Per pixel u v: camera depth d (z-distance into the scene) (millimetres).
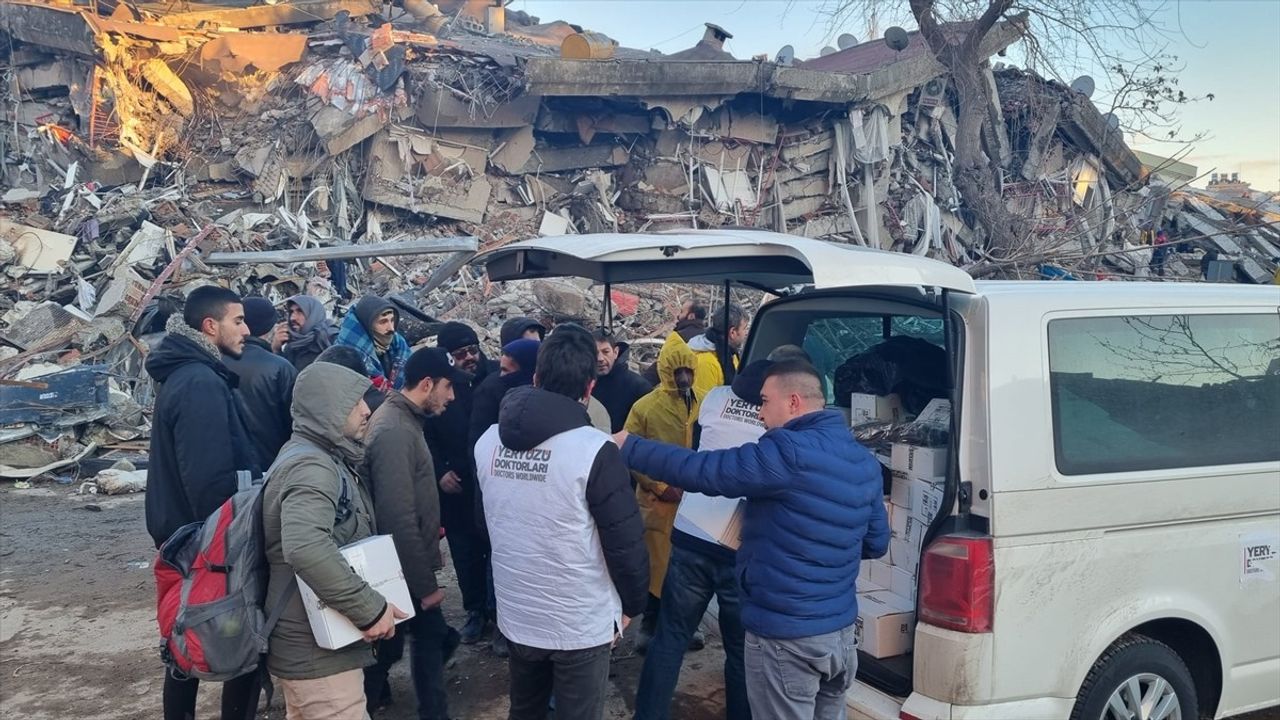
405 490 3424
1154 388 3344
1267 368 3637
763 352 4539
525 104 15898
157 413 3625
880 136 17141
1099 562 3115
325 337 5766
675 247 3250
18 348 10406
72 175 14320
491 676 4457
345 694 2811
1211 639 3369
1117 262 14430
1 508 7648
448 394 3580
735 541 3264
